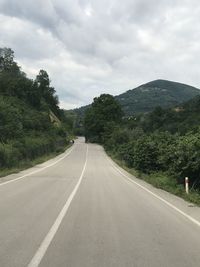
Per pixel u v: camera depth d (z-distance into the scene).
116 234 9.75
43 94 175.00
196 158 24.84
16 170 35.41
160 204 16.98
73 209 13.83
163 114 91.44
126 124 118.44
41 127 94.94
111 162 61.69
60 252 7.75
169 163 29.19
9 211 12.78
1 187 21.22
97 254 7.70
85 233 9.71
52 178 29.42
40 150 63.94
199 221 12.54
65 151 86.56
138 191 22.92
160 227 11.08
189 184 25.64
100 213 13.17
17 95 120.06
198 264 7.24
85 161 60.25
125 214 13.26
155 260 7.41
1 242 8.46
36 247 8.10
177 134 42.28
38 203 15.09
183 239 9.52
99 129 134.62
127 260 7.33
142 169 39.50
